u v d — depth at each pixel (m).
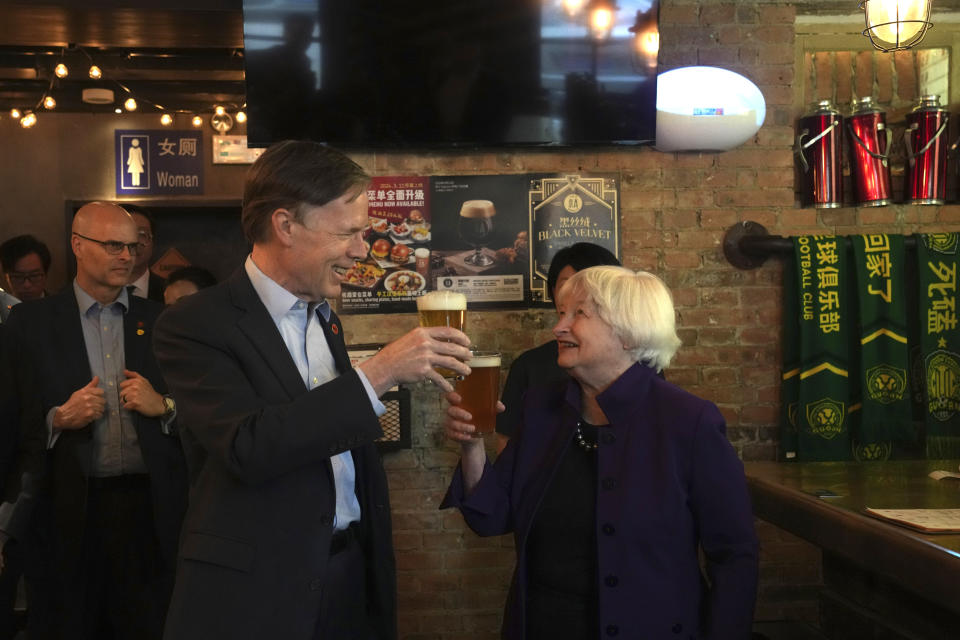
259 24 3.10
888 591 2.59
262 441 1.42
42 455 2.62
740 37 3.46
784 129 3.47
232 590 1.48
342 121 3.18
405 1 3.13
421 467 3.39
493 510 1.94
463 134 3.23
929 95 3.40
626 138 3.26
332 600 1.63
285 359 1.59
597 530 1.75
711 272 3.45
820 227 3.50
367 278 3.37
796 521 2.38
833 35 3.58
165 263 5.98
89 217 2.76
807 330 3.34
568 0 3.18
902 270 3.34
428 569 3.40
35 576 2.62
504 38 3.18
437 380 1.54
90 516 2.67
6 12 3.39
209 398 1.50
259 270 1.64
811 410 3.32
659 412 1.83
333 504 1.57
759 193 3.46
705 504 1.78
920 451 3.39
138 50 4.61
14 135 5.83
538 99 3.22
